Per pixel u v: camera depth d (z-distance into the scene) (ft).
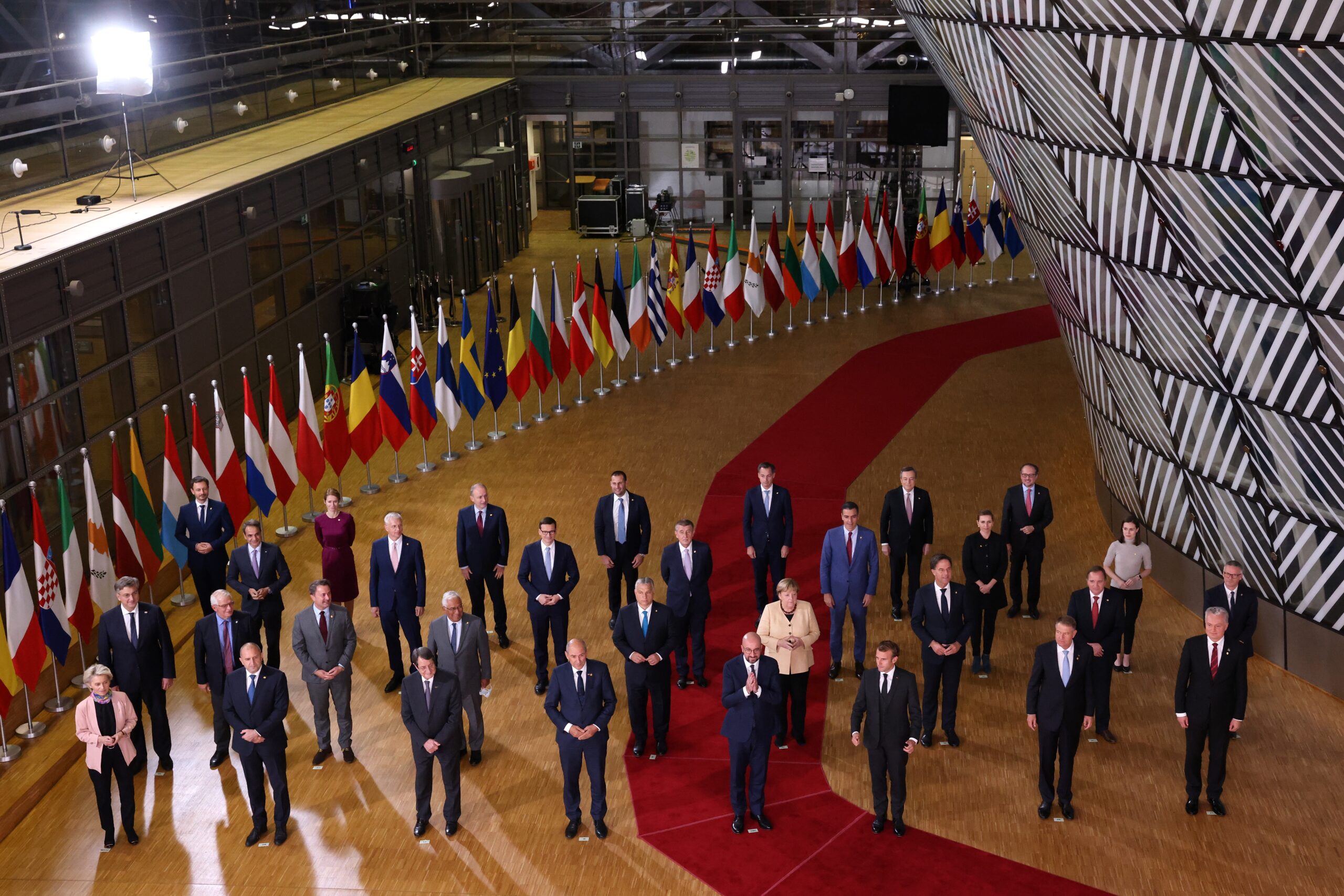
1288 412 38.04
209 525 43.65
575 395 71.97
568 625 44.24
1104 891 31.65
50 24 56.90
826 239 84.64
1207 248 37.24
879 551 45.57
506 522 43.75
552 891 32.04
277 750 33.60
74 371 46.32
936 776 36.70
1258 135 33.14
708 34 108.68
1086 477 59.00
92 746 33.35
